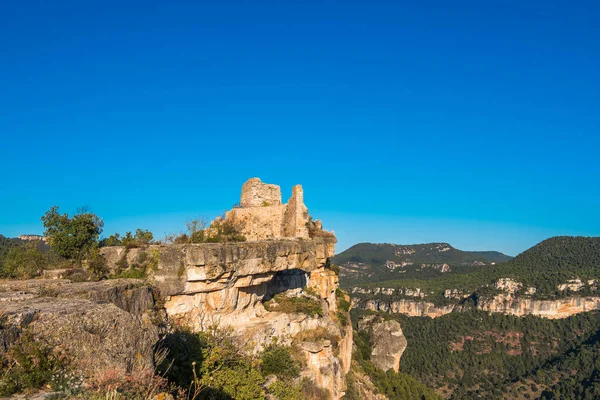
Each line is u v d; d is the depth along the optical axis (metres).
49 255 21.41
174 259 17.44
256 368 18.89
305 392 21.02
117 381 7.66
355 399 34.91
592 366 116.75
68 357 7.82
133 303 14.39
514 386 114.94
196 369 14.84
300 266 24.09
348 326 41.06
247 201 33.66
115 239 21.98
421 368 130.75
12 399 6.61
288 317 25.17
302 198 29.50
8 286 12.97
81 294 12.27
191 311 18.17
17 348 7.30
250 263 20.09
